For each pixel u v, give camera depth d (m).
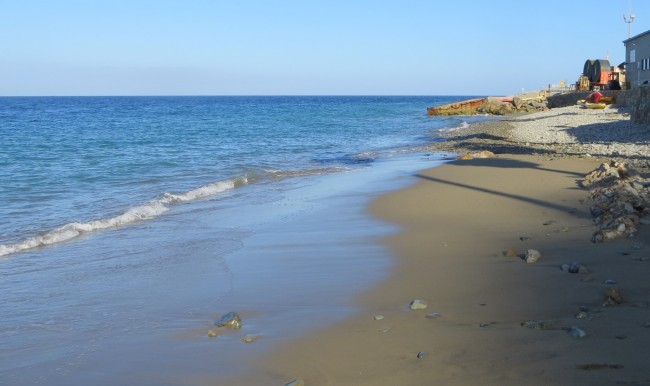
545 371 4.78
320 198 15.67
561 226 10.60
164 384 5.17
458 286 7.54
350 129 50.28
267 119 68.31
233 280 8.34
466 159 22.88
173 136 40.88
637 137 27.23
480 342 5.55
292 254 9.72
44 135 41.38
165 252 10.12
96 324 6.78
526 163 20.52
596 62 67.75
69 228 11.98
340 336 6.04
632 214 10.09
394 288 7.66
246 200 15.72
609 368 4.72
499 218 11.80
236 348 5.87
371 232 11.22
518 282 7.47
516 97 76.44
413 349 5.53
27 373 5.51
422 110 101.75
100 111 94.94
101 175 20.77
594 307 6.30
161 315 7.00
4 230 12.29
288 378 5.12
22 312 7.27
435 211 13.03
